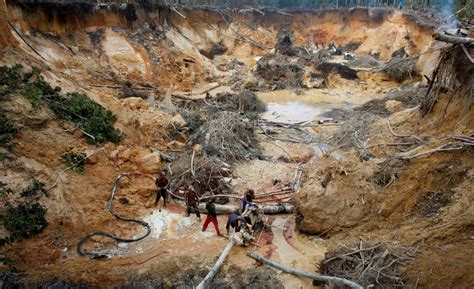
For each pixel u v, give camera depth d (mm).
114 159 12906
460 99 12469
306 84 28219
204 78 28547
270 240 10203
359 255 8750
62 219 10180
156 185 11703
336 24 43562
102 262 9047
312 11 45062
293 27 44188
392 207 9922
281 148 16422
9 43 13828
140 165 13102
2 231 9219
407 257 8133
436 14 33938
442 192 9539
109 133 13680
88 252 9422
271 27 43594
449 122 12602
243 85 27656
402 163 11039
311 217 10266
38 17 19891
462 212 8609
